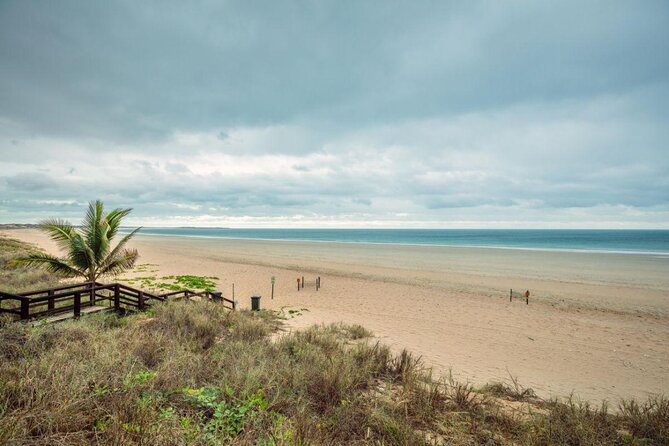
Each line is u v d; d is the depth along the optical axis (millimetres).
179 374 4824
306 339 8430
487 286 25578
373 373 6359
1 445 2740
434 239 128375
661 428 4488
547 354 11227
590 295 22641
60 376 3842
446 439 4062
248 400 4285
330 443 3502
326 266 37469
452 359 9750
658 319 16984
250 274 30609
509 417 4668
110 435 3020
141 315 10102
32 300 8109
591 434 4141
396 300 20359
